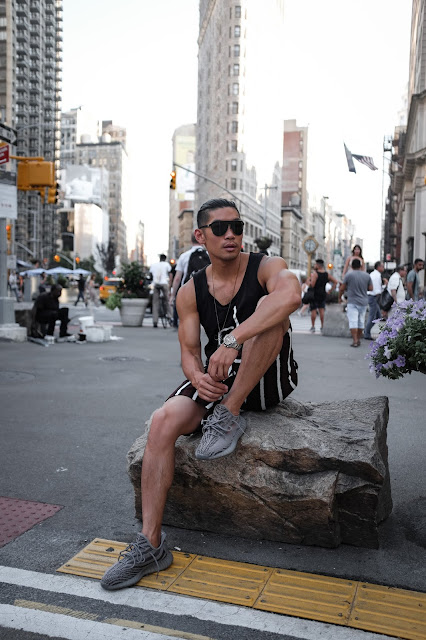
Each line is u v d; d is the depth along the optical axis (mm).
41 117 138625
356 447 2885
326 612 2336
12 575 2605
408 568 2697
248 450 2926
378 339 3248
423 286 44312
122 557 2693
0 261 12219
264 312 2723
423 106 45844
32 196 128125
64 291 49000
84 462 4230
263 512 2926
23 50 125750
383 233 102688
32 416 5598
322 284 14945
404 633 2197
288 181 171875
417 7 53969
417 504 3447
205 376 2752
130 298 17156
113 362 9305
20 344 11688
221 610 2350
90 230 173375
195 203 135750
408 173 52281
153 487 2666
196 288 3010
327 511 2779
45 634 2180
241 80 98125
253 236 105000
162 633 2193
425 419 5586
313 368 9023
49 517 3262
